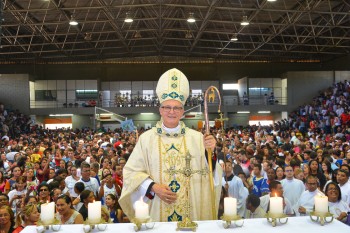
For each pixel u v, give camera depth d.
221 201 3.84
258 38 36.41
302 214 6.18
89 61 41.34
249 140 19.53
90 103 38.41
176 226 2.65
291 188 7.43
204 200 3.30
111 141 20.38
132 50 39.31
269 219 2.69
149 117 39.62
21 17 26.22
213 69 42.25
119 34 30.27
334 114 28.64
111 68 42.03
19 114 36.03
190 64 42.31
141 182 3.14
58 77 41.44
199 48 38.91
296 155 11.95
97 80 40.00
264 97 39.69
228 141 16.30
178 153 3.33
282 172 8.27
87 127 38.38
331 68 40.41
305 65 42.00
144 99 39.62
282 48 38.28
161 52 40.41
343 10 25.86
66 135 26.41
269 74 42.16
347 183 7.41
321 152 12.48
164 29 30.03
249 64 42.19
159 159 3.32
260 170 8.82
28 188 8.79
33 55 38.41
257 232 2.50
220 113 3.30
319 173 8.73
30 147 16.28
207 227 2.62
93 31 31.64
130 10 27.81
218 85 41.94
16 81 37.84
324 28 30.39
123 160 9.89
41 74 41.03
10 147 17.45
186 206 2.83
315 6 22.98
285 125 32.06
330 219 2.68
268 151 12.53
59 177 8.69
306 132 27.69
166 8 27.34
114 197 7.21
